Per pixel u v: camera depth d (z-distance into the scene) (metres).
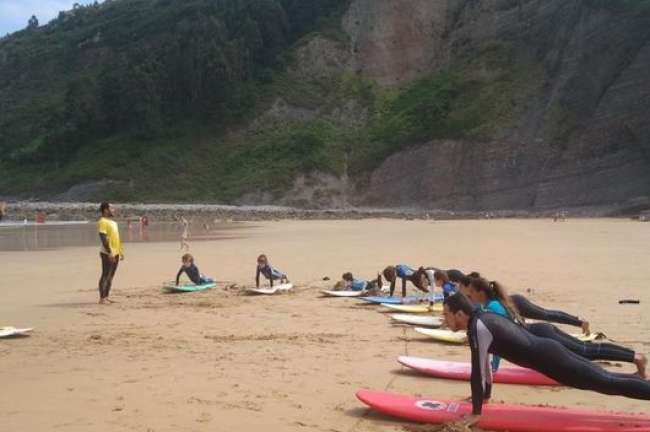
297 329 10.48
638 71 67.44
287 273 18.22
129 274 18.44
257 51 95.56
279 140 82.62
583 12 76.56
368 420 6.00
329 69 92.69
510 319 6.37
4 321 11.29
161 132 88.62
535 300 12.75
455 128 74.12
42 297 14.17
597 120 67.00
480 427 5.73
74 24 150.50
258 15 98.94
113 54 123.00
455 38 90.12
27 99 121.00
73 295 14.45
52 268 20.23
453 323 6.05
